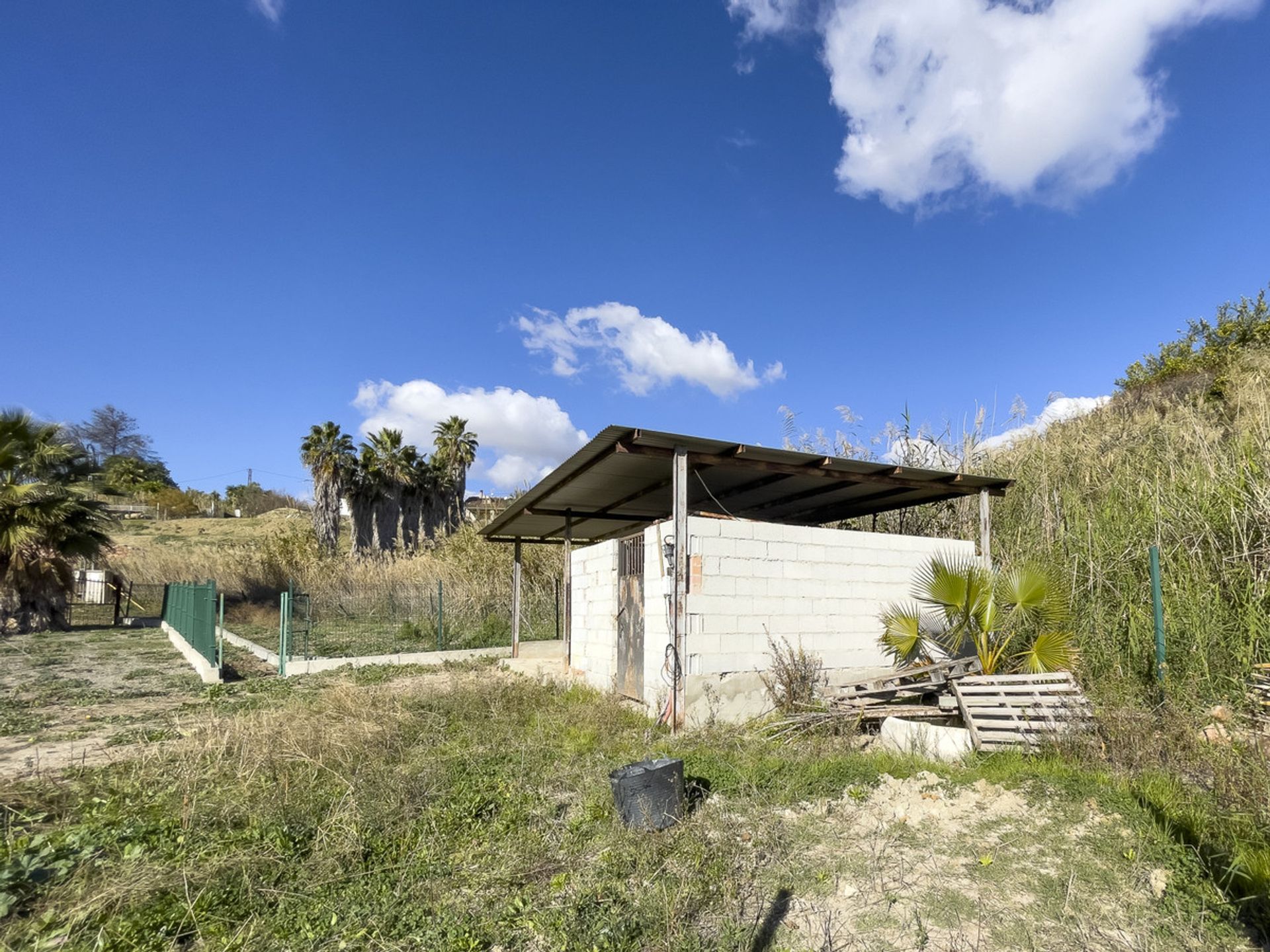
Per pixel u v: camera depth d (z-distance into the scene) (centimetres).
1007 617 852
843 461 905
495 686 1012
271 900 396
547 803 552
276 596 2692
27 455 2006
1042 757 628
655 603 891
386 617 2205
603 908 386
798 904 399
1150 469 1034
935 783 582
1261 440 903
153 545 3594
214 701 995
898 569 998
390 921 373
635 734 773
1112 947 346
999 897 401
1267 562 787
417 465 3522
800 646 902
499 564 2112
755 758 668
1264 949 338
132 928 357
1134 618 847
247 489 7394
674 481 832
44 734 786
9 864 402
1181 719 620
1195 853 424
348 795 527
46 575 2031
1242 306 1759
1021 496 1195
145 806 525
